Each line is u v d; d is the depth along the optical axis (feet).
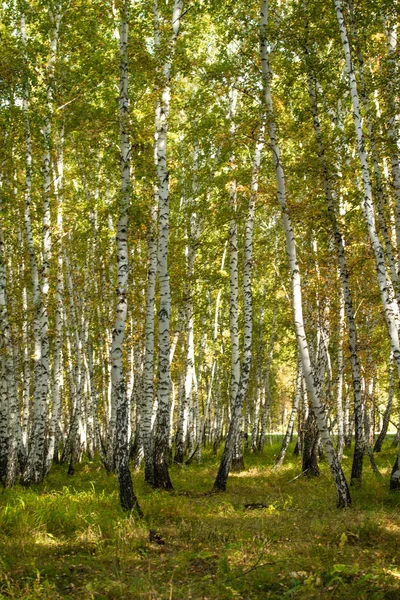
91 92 53.36
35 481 48.55
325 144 44.91
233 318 61.00
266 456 88.89
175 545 27.40
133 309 67.31
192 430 98.22
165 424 46.06
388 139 40.83
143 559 25.25
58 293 60.44
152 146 51.65
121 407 34.12
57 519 30.58
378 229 49.80
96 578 22.54
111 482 51.90
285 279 70.90
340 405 60.34
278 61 44.73
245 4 43.34
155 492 40.96
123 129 36.78
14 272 67.46
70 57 53.57
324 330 58.90
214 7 47.91
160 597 20.31
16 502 34.17
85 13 50.67
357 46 41.22
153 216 51.49
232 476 58.80
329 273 55.11
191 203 70.79
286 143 63.93
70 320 79.20
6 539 27.50
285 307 78.48
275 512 34.65
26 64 47.73
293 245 37.52
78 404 67.87
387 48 44.91
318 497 42.19
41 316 50.29
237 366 61.46
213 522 31.71
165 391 46.19
